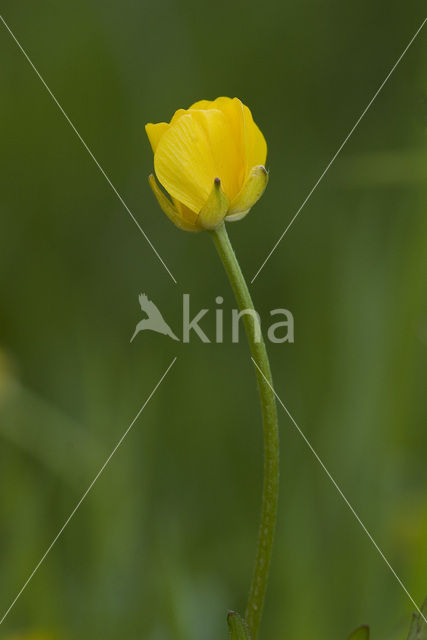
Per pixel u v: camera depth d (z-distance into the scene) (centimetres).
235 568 31
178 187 21
